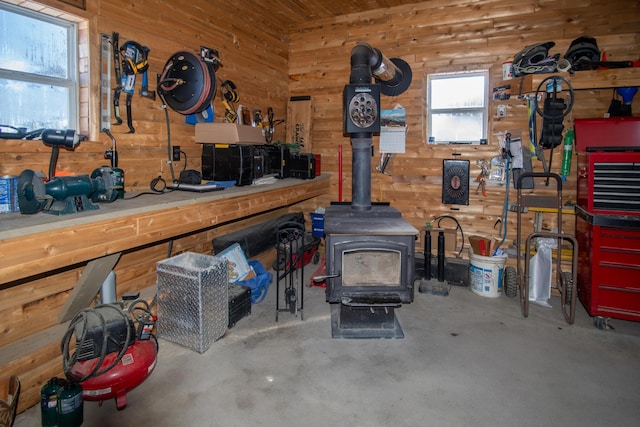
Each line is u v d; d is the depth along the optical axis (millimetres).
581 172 3020
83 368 1854
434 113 4148
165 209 2199
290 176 4094
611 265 2764
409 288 2730
